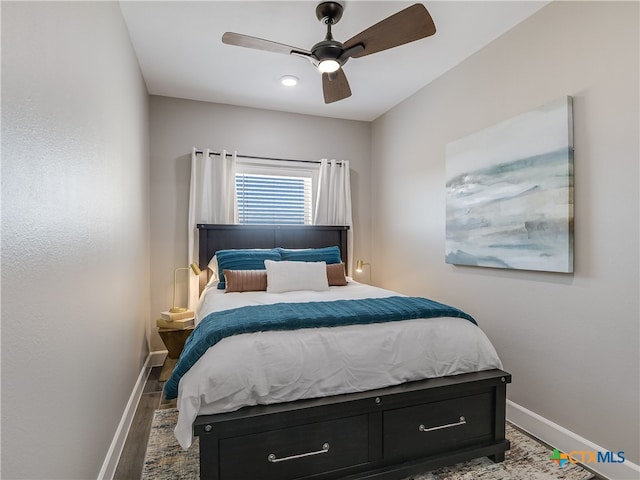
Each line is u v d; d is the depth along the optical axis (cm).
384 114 401
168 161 352
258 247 370
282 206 392
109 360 177
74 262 126
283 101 365
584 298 192
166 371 304
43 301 100
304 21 230
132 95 250
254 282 295
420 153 338
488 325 258
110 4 184
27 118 91
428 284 327
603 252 183
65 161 118
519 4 213
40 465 99
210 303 251
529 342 224
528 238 220
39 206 98
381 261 409
